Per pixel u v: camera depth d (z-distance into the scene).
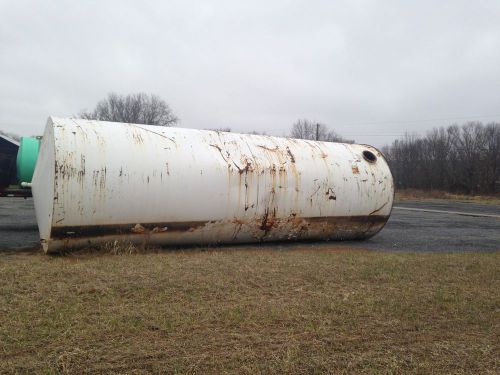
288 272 6.42
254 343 3.91
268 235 8.98
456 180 59.16
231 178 8.22
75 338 3.80
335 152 9.95
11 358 3.42
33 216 13.96
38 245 8.33
